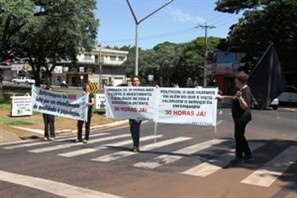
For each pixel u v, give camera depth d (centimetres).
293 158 1045
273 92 1003
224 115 2564
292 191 743
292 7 3606
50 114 1435
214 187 765
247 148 996
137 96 1129
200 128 1748
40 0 2817
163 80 9656
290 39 3709
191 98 1054
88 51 4056
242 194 721
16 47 4094
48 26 3136
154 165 959
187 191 737
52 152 1148
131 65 10375
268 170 907
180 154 1105
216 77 7188
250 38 3875
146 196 702
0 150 1188
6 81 11381
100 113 2411
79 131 1373
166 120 1091
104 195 701
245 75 964
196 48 8912
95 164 970
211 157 1058
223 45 4353
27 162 992
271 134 1552
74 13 2992
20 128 1692
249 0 4059
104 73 11238
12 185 760
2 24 2983
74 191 723
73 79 10556
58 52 4406
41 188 739
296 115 2672
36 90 1456
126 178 830
